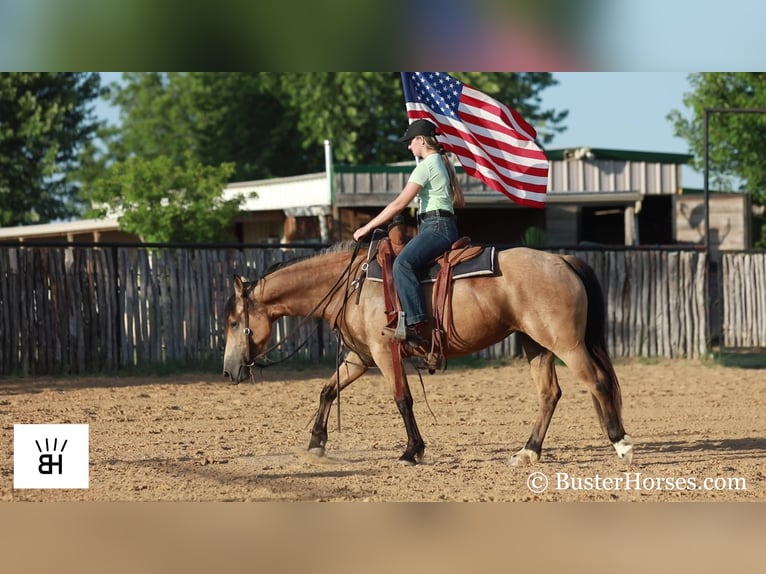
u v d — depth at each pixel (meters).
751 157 32.25
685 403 16.02
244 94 51.38
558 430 13.12
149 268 19.08
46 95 41.28
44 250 18.47
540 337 10.04
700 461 10.87
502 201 27.20
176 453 11.34
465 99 12.02
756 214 34.84
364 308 10.38
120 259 18.91
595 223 35.06
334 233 26.77
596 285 10.28
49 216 43.00
